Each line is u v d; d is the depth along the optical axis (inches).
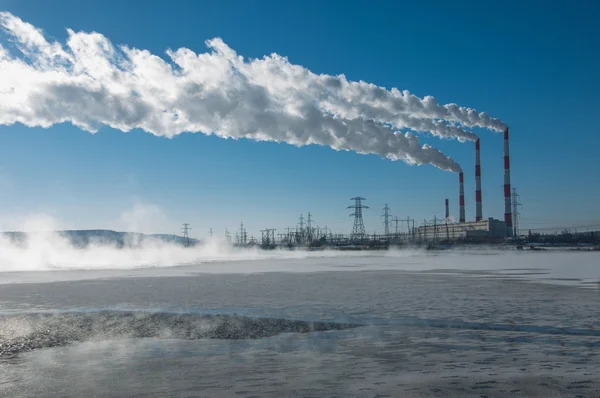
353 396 337.4
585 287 1197.7
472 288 1197.7
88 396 353.1
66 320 727.1
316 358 473.1
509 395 332.5
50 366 451.5
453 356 471.5
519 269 2010.3
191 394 350.9
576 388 348.2
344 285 1331.2
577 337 565.6
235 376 403.9
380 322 691.4
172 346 541.0
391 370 417.1
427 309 823.1
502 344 529.0
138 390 365.1
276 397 339.0
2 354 509.0
